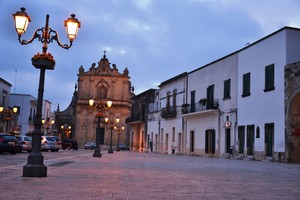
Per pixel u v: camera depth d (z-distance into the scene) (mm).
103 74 74062
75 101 75188
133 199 6715
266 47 27344
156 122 51375
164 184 9195
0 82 48031
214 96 35188
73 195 6941
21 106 62562
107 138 73062
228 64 32875
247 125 29297
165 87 48281
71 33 10625
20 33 10086
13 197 6547
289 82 24500
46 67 10219
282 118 25000
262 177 11891
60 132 80625
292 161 23938
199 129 37906
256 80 28438
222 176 11938
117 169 13883
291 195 7691
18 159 19766
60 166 14680
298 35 25484
